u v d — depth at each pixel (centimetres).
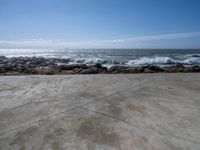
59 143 138
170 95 260
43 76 433
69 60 1527
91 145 135
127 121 175
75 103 230
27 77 417
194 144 135
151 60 1500
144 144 135
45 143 138
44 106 220
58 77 417
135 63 1361
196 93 269
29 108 213
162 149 129
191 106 213
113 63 1373
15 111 204
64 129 160
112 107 214
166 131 154
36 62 1229
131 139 142
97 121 175
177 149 129
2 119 182
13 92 284
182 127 161
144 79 387
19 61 1273
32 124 170
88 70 626
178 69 652
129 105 220
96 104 226
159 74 457
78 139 143
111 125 167
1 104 227
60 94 272
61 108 212
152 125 165
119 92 281
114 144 136
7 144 138
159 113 193
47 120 179
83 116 188
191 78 394
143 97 252
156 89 297
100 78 402
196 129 158
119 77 415
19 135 151
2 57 1708
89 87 316
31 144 137
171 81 362
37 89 304
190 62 1398
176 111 198
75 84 341
